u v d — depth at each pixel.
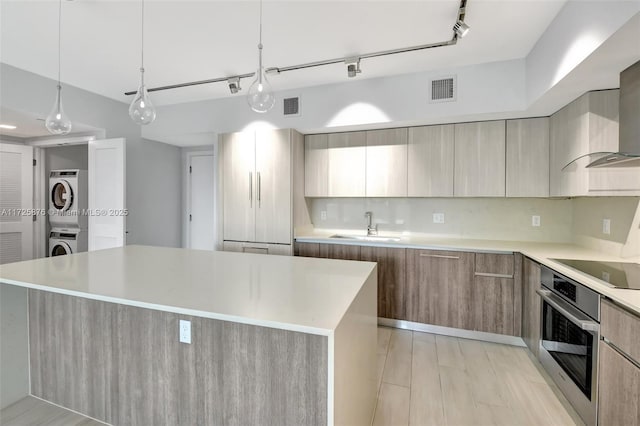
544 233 3.09
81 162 5.17
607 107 2.12
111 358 1.62
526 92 2.61
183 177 4.99
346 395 1.18
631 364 1.32
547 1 1.90
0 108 2.91
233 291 1.40
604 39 1.52
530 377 2.22
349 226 3.80
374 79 3.10
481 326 2.78
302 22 2.17
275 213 3.46
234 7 2.00
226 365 1.33
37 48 2.56
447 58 2.67
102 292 1.38
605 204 2.40
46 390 1.86
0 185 4.08
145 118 1.95
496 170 2.94
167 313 1.45
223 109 3.74
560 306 1.86
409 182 3.23
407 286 3.01
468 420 1.79
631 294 1.41
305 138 3.66
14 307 1.88
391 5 1.98
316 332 1.02
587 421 1.65
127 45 2.50
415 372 2.29
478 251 2.76
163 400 1.48
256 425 1.28
